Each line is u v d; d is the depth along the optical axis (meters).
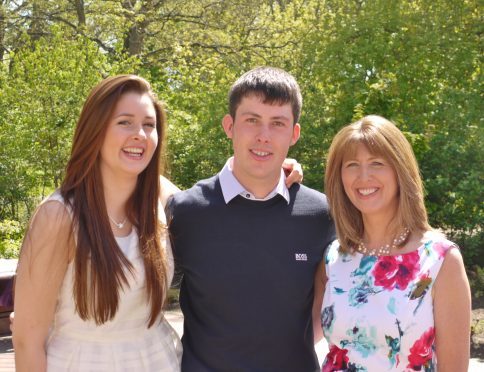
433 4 10.27
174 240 2.80
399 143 2.57
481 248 8.89
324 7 11.51
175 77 12.84
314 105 9.97
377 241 2.62
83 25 16.38
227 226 2.74
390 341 2.43
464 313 2.42
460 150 8.50
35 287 2.39
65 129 9.80
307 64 10.68
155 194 2.65
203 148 9.88
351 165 2.61
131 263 2.49
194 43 17.31
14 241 8.76
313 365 2.80
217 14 17.77
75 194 2.46
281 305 2.70
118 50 11.70
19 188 9.95
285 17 14.04
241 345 2.67
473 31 10.36
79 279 2.40
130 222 2.58
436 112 9.10
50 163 9.80
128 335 2.52
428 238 2.52
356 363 2.47
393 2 10.18
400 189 2.55
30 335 2.42
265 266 2.71
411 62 9.60
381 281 2.51
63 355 2.46
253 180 2.74
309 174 9.09
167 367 2.61
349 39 10.37
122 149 2.48
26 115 9.79
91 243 2.42
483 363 5.36
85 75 10.05
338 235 2.68
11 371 4.59
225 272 2.70
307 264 2.75
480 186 8.33
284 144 2.74
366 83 9.57
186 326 2.81
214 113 10.07
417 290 2.43
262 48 15.51
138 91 2.54
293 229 2.77
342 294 2.57
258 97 2.70
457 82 9.95
